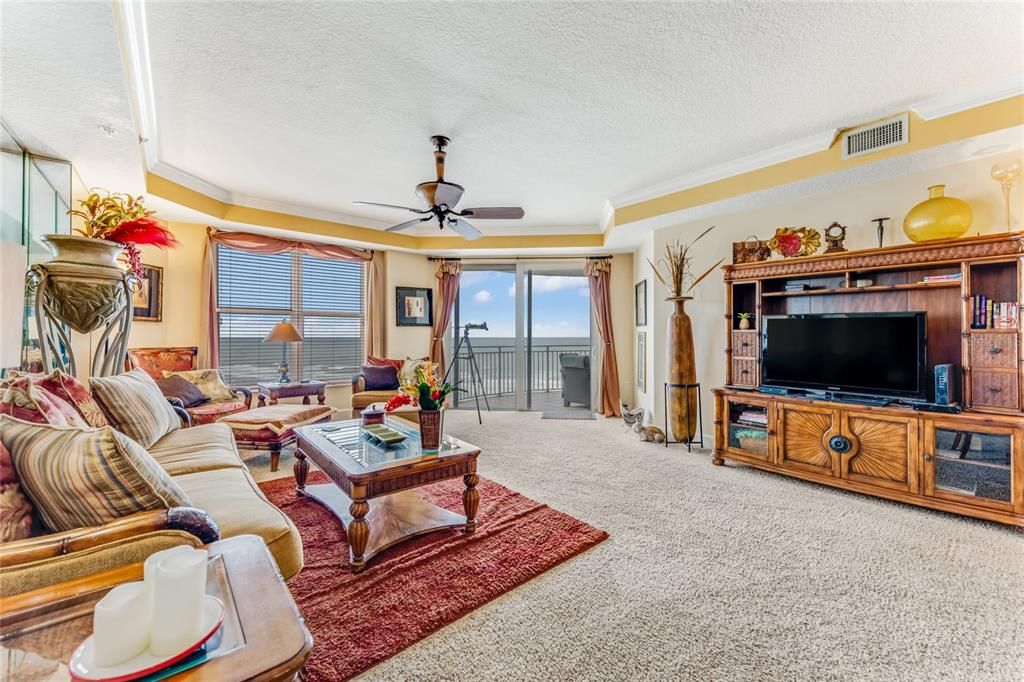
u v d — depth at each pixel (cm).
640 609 167
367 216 504
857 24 184
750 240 377
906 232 272
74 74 185
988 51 202
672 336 400
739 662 140
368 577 187
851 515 250
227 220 416
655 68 214
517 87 230
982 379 245
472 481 232
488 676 134
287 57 204
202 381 393
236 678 68
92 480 107
